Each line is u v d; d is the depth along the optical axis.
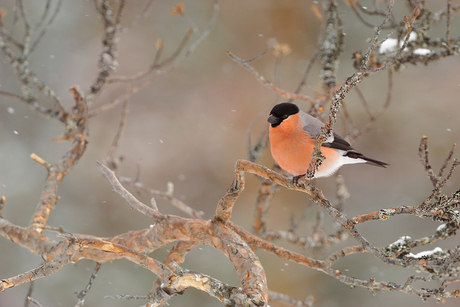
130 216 15.40
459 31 14.20
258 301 3.95
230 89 17.38
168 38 17.45
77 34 17.94
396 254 5.35
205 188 16.95
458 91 15.96
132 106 17.95
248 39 17.00
